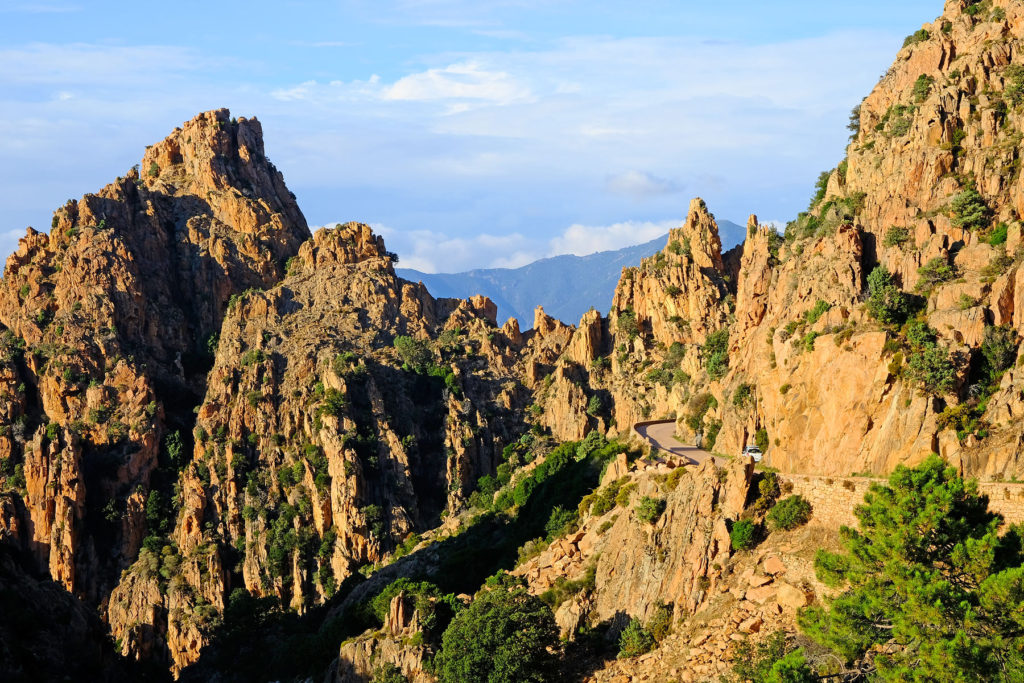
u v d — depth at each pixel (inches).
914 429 4621.1
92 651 7716.5
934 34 5994.1
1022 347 4662.9
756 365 5772.6
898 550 3646.7
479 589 6161.4
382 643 5861.2
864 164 5866.1
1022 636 3270.2
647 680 4527.6
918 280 5078.7
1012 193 5187.0
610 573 5280.5
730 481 4945.9
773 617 4419.3
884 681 3533.5
